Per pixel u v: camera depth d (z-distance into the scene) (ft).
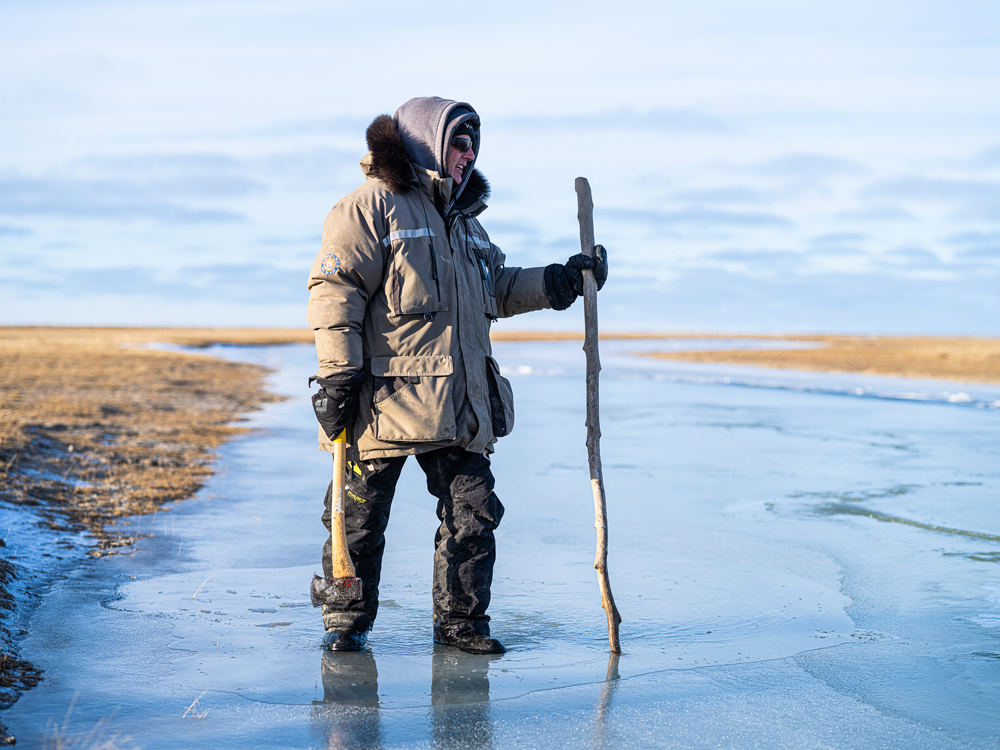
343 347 10.38
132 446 29.76
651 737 8.36
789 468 27.25
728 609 12.93
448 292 10.85
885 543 17.22
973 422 40.88
